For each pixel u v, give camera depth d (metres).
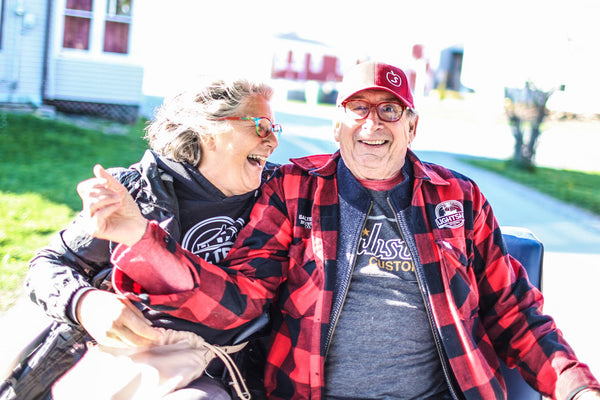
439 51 30.78
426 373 2.16
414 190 2.23
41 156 9.27
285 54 37.81
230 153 2.19
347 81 2.24
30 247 5.06
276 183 2.32
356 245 2.19
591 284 5.37
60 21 13.05
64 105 13.41
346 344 2.14
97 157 9.53
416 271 2.16
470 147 15.79
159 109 2.30
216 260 2.20
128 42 13.68
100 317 1.86
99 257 2.07
